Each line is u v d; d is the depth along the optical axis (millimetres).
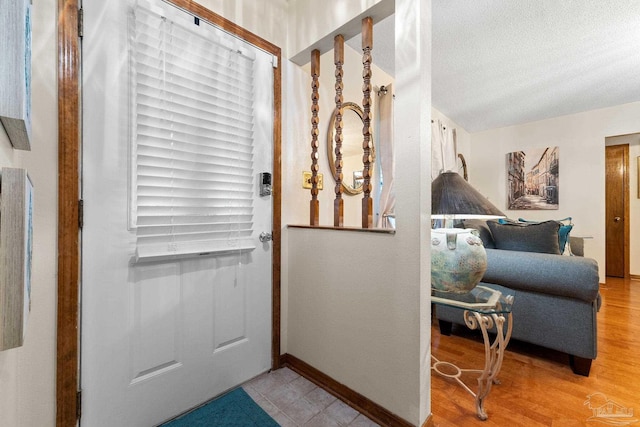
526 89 3250
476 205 1283
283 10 1774
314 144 1726
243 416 1327
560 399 1474
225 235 1472
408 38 1215
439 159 3604
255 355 1627
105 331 1113
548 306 1786
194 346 1372
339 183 1604
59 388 1006
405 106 1219
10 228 449
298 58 1792
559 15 2033
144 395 1214
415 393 1185
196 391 1381
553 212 4172
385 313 1283
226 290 1494
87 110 1068
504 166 4594
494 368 1368
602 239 3844
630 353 1954
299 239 1710
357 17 1427
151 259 1199
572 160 4039
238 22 1533
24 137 558
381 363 1297
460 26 2156
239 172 1526
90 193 1076
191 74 1330
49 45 994
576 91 3293
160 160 1243
